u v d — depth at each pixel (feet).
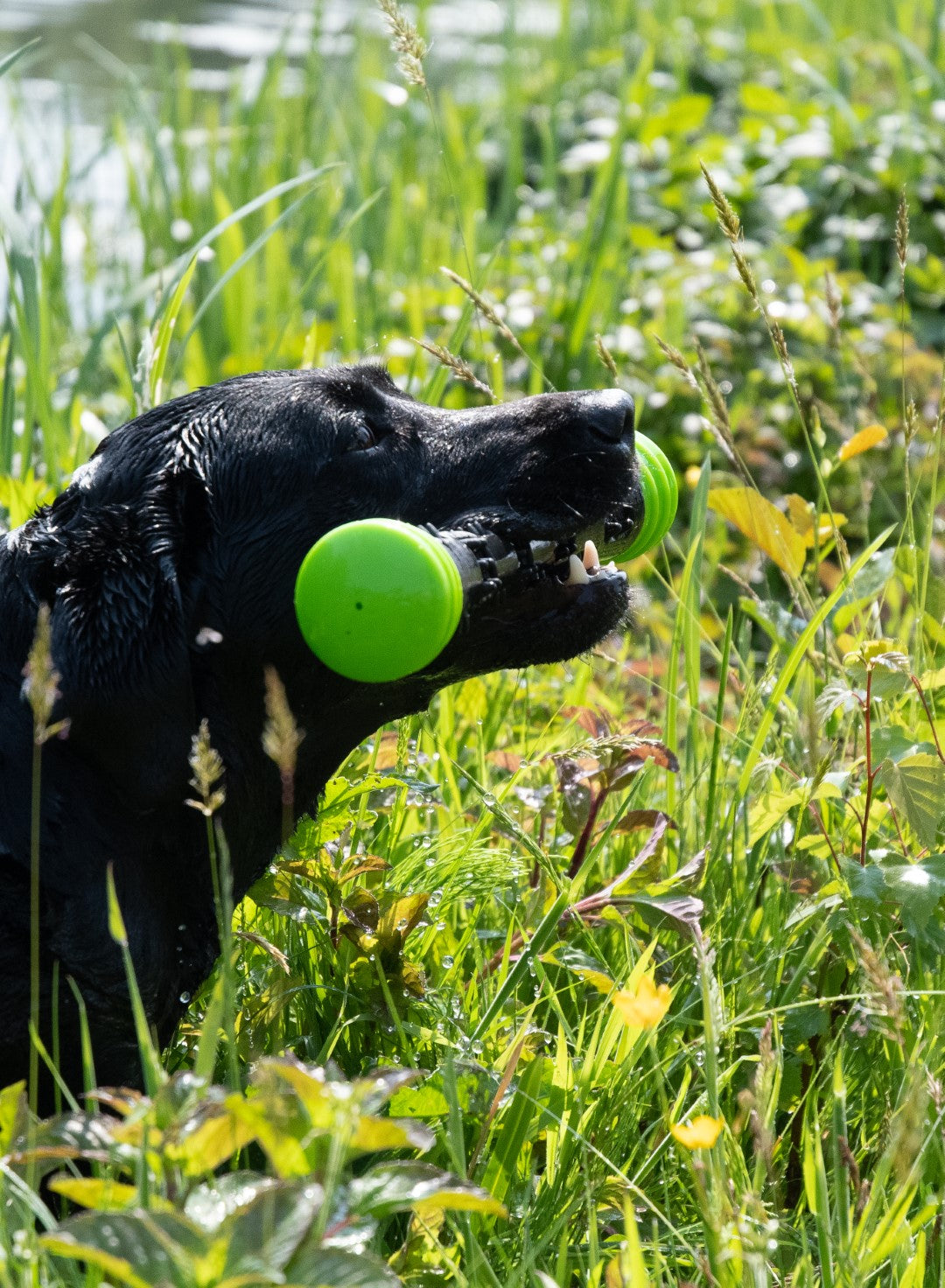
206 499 11.17
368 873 12.66
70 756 10.67
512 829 12.52
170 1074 11.91
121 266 31.14
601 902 12.05
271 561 11.31
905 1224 9.35
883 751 12.17
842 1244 9.25
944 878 11.52
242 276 26.21
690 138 36.50
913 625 16.11
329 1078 8.25
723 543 21.27
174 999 11.35
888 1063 11.51
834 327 16.55
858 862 12.26
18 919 10.52
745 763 13.65
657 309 26.96
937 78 29.84
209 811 8.98
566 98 43.24
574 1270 10.07
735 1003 11.83
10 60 18.84
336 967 12.20
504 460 12.28
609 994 11.63
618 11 52.60
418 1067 11.68
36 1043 9.28
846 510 23.06
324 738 11.91
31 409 18.99
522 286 27.89
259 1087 7.75
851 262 29.76
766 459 23.13
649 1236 10.69
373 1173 7.84
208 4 68.49
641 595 13.37
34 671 8.64
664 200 32.12
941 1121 10.23
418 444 12.23
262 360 23.40
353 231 29.50
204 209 29.32
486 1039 11.73
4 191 31.78
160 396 17.01
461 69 49.78
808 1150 9.80
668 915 11.60
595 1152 10.06
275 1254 7.06
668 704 14.32
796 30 50.47
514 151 35.68
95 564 10.55
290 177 29.40
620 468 12.52
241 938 11.85
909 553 15.35
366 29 48.73
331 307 29.48
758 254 28.40
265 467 11.39
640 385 24.66
